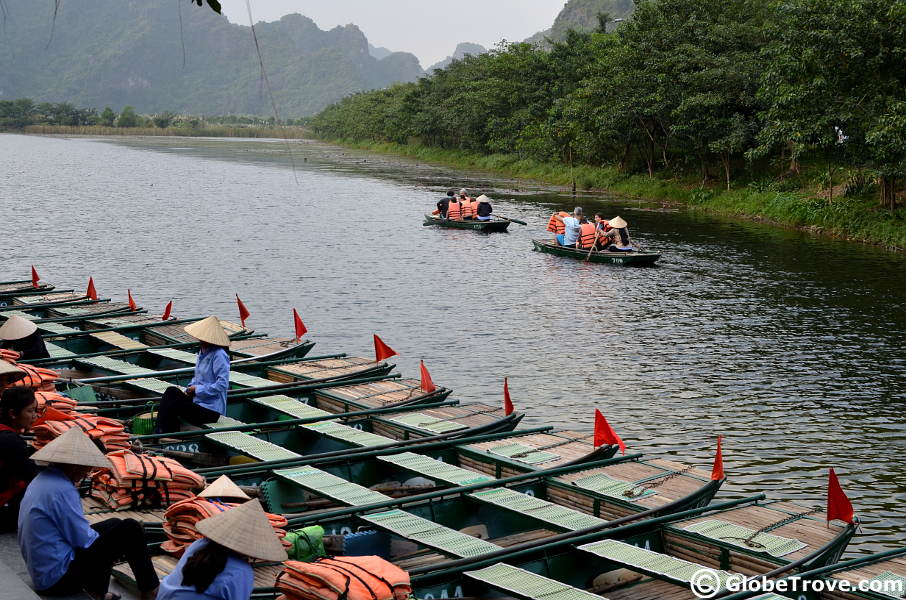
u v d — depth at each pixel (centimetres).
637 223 3641
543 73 6278
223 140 14988
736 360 1659
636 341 1806
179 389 1052
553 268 2656
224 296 2205
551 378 1545
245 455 971
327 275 2505
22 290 1994
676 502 861
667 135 4638
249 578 518
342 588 544
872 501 1049
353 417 1145
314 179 6066
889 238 3038
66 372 1330
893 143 2816
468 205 3584
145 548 627
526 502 853
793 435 1266
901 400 1426
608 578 762
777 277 2488
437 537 752
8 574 637
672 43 4338
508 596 702
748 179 4306
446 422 1139
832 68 3133
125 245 2978
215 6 574
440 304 2141
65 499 605
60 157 8325
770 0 4309
